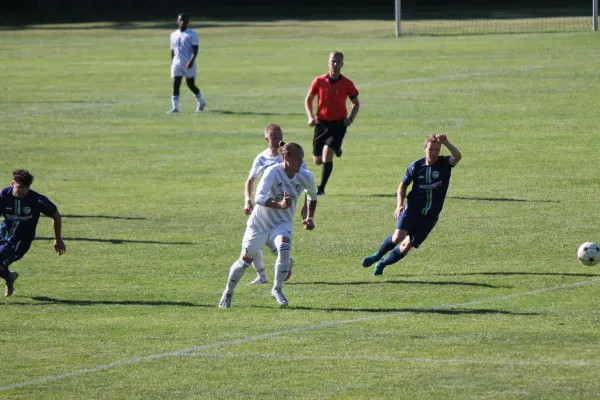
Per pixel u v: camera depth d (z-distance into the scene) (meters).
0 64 115.50
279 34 155.50
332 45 132.25
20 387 22.08
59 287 32.12
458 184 49.75
